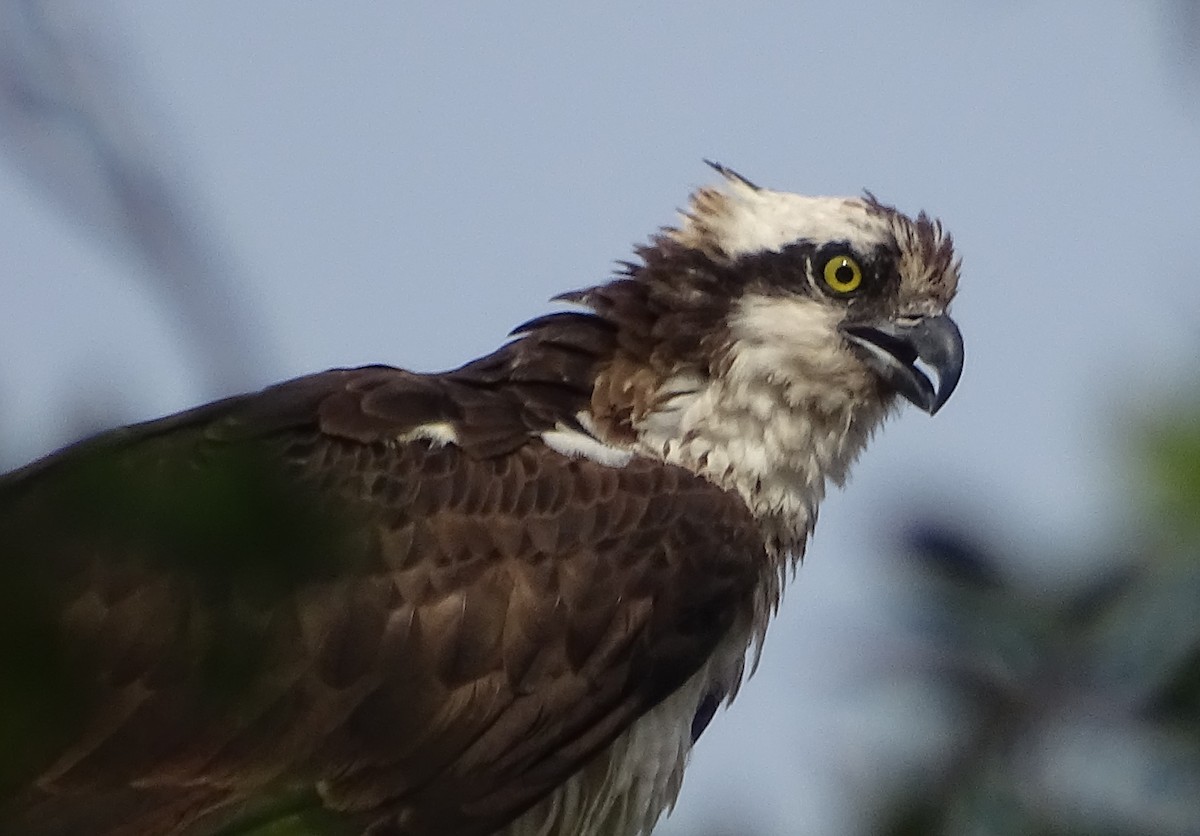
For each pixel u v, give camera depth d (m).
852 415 13.27
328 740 10.70
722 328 12.86
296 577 5.92
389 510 11.12
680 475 12.37
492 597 11.24
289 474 6.32
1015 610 9.58
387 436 11.41
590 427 12.40
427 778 11.00
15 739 5.21
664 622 11.74
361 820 10.87
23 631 5.20
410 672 10.92
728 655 12.44
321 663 10.70
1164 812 9.16
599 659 11.50
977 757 9.44
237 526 5.79
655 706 12.00
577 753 11.43
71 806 10.11
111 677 9.92
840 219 13.33
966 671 9.56
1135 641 9.23
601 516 11.77
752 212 13.34
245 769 10.49
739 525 12.38
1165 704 9.18
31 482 8.51
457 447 11.58
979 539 9.84
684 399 12.68
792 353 12.93
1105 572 9.52
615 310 12.80
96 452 6.58
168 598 9.94
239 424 11.01
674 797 12.52
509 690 11.23
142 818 10.24
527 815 11.65
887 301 13.27
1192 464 9.21
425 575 11.08
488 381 12.30
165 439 9.43
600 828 12.08
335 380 11.71
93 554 5.91
